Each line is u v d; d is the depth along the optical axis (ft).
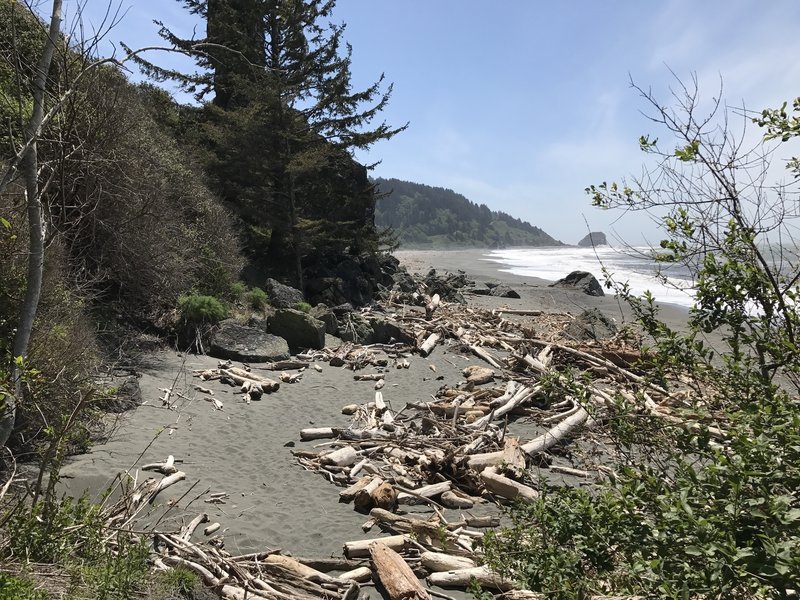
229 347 41.16
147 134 47.52
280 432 28.55
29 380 12.53
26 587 11.06
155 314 43.16
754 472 7.11
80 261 35.29
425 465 24.47
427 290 83.46
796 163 10.18
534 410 32.53
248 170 70.54
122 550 14.14
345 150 75.92
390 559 16.53
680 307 79.20
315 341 46.26
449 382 39.75
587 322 55.01
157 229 40.73
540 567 10.68
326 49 73.10
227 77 73.61
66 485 19.74
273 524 19.45
